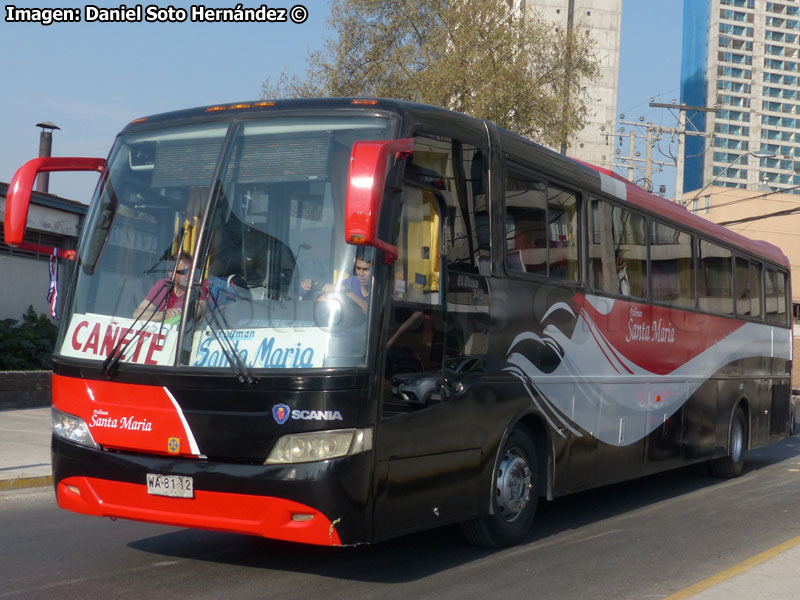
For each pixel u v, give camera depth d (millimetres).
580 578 6777
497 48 28047
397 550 7523
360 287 5871
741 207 74312
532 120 27719
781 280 16703
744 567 6973
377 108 6316
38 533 7945
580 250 8969
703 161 174000
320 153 6199
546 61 28672
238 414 5723
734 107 174125
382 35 29875
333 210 6020
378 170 5355
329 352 5727
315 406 5633
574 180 8906
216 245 6129
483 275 7223
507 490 7586
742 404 14234
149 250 6340
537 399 7957
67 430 6273
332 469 5574
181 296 6062
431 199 6590
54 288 6805
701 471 14305
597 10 68875
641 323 10336
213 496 5719
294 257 5988
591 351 9062
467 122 7215
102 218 6656
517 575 6801
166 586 6184
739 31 176125
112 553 7168
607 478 9453
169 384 5891
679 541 8414
